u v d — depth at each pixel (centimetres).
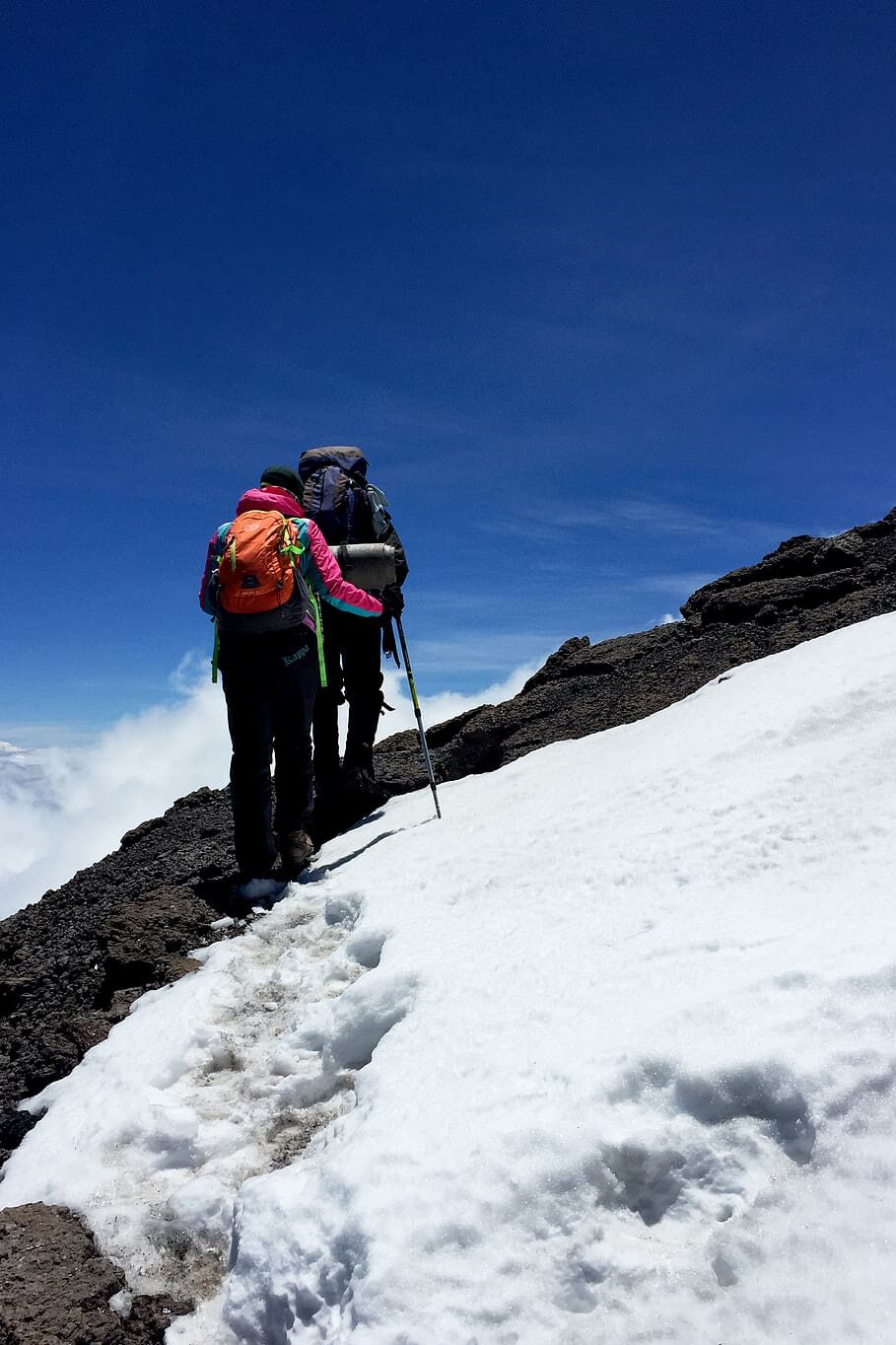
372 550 695
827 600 1002
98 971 578
